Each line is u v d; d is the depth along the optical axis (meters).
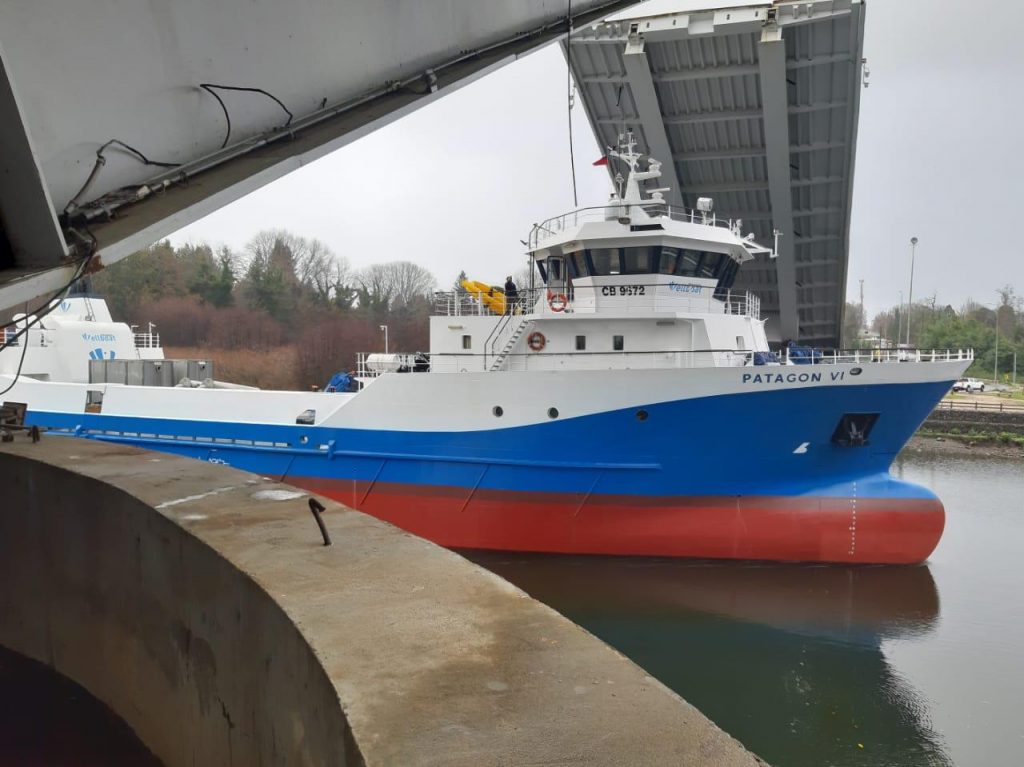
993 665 9.42
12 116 3.60
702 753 2.03
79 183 4.48
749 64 16.77
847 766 7.43
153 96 4.74
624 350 13.44
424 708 2.26
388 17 6.18
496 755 2.01
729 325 13.76
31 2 3.90
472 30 7.25
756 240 21.78
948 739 7.85
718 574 12.46
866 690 8.84
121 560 5.25
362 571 3.56
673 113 18.70
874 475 12.87
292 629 2.91
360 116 6.15
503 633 2.86
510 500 13.07
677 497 12.72
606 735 2.11
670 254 13.88
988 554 14.90
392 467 13.56
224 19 4.95
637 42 16.69
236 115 5.34
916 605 11.38
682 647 9.97
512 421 12.95
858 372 12.00
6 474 6.85
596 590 11.84
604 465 12.72
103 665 5.53
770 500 12.69
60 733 5.14
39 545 6.43
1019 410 38.06
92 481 5.65
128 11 4.40
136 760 4.84
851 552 12.67
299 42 5.50
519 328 13.86
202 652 4.06
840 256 21.30
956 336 65.56
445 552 3.90
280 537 4.12
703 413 12.32
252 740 3.40
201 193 4.91
